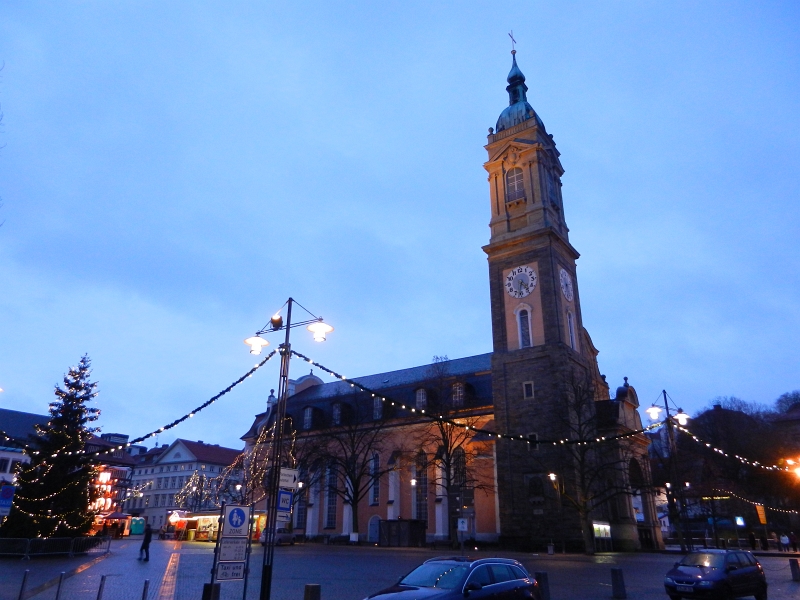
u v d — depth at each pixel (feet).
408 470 224.12
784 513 274.57
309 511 245.65
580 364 200.03
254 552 162.91
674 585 70.38
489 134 230.68
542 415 185.26
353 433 227.20
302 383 312.50
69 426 135.13
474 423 207.10
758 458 282.36
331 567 112.16
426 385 235.20
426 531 212.02
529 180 214.28
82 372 141.38
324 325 70.95
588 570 108.68
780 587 89.61
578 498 170.81
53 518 127.85
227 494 282.15
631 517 188.24
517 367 195.31
